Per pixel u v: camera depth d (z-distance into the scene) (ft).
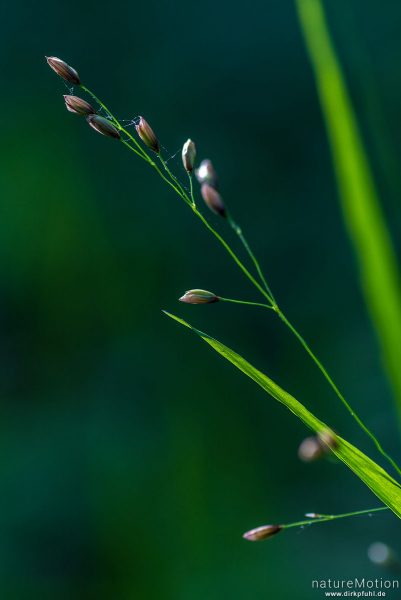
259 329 3.55
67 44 4.03
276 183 3.79
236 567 2.60
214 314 3.59
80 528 2.81
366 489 2.73
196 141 3.85
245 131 3.86
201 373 3.34
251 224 3.75
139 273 3.69
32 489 2.94
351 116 1.21
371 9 3.58
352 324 3.37
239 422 3.10
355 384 3.11
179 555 2.67
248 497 2.84
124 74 3.99
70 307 3.63
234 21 3.87
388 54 3.52
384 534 2.59
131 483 2.90
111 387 3.39
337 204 3.65
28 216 3.72
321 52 1.21
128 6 3.95
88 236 3.73
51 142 3.89
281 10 3.82
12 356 3.55
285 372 3.39
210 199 0.99
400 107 3.31
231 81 3.88
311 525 2.69
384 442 2.88
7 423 3.31
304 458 1.07
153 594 2.61
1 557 2.75
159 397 3.27
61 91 3.99
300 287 3.59
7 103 3.95
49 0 4.00
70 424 3.24
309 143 3.79
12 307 3.63
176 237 3.75
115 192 3.84
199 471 2.90
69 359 3.55
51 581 2.72
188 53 3.91
